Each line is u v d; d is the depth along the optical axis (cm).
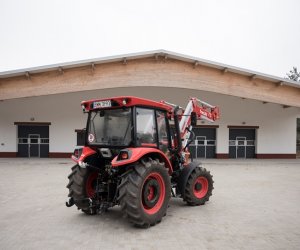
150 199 518
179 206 657
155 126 573
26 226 510
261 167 1535
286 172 1329
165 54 1433
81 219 551
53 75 1407
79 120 1855
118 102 524
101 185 546
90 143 579
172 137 650
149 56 1452
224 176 1184
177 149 645
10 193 802
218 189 884
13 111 1823
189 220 548
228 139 2012
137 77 1451
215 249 411
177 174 648
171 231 485
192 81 1495
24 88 1392
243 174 1250
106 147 552
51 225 514
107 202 529
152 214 502
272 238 457
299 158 2139
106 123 562
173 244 428
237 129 2055
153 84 1459
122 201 479
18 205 664
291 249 414
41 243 430
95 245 423
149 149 522
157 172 520
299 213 604
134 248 412
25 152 1866
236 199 738
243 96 1548
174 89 1953
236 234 473
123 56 1395
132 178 482
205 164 1650
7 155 1823
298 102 1617
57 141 1845
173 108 643
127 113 533
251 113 2031
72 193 562
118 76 1443
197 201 652
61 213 595
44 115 1839
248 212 609
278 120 2064
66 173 1201
